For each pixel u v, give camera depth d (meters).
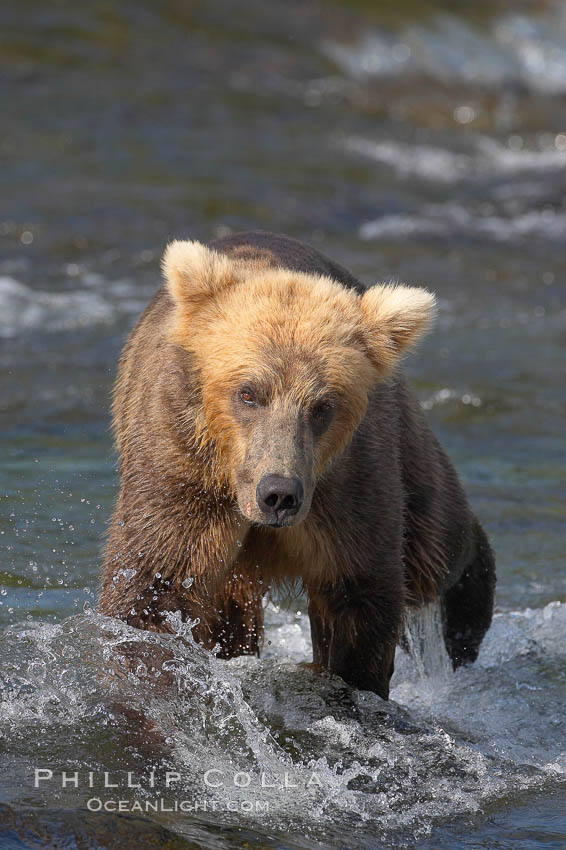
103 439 15.14
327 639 10.11
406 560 10.39
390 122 38.31
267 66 39.44
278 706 9.52
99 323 19.92
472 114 40.94
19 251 22.88
